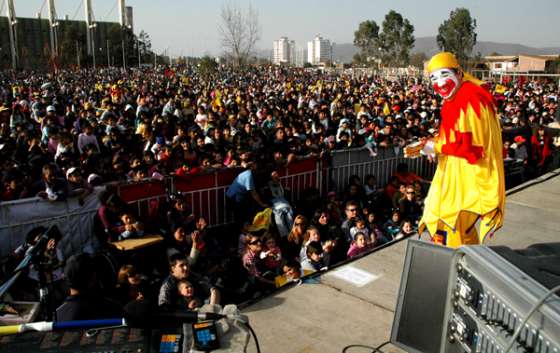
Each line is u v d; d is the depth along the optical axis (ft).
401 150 34.63
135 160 24.50
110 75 180.45
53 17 228.22
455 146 11.21
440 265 8.04
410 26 222.48
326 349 10.93
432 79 11.69
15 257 17.07
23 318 11.21
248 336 7.00
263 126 44.91
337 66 323.98
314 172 29.84
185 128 39.37
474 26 181.57
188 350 6.58
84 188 21.11
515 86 121.29
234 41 116.57
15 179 21.03
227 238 25.55
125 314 6.96
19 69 233.55
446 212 12.02
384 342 11.19
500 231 18.66
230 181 26.22
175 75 165.48
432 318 8.08
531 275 5.70
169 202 22.58
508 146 38.19
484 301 6.25
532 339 5.18
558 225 19.44
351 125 42.29
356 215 23.12
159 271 20.33
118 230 20.51
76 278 12.09
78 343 6.55
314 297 13.38
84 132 32.50
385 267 15.31
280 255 20.58
